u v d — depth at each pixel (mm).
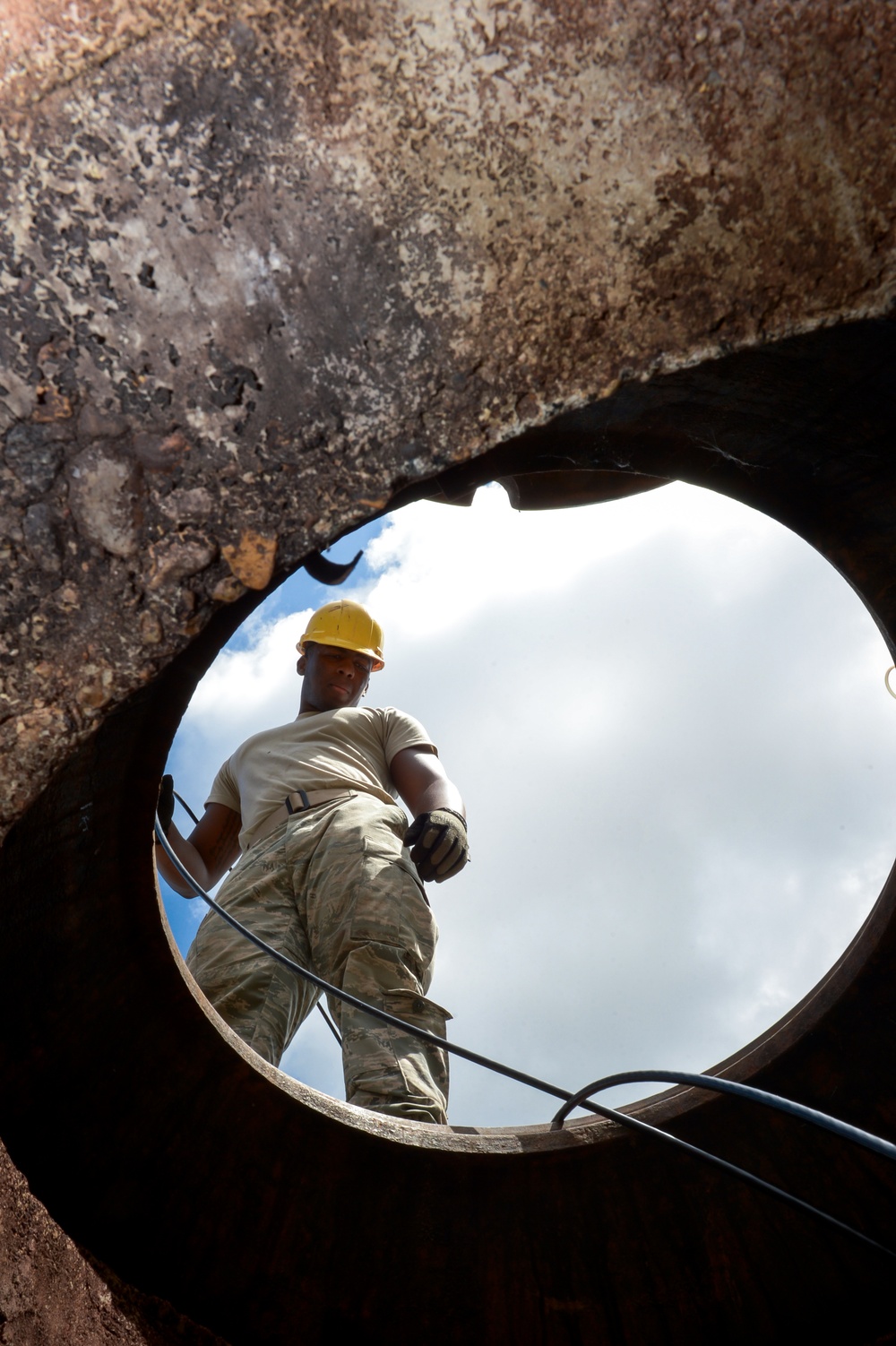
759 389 1433
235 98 1132
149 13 1103
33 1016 1464
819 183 1197
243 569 1214
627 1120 1767
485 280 1193
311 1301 1756
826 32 1163
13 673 1192
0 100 1100
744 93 1175
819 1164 1867
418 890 2420
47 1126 1528
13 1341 1234
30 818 1253
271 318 1179
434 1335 1796
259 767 2900
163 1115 1689
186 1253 1674
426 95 1152
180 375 1177
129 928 1579
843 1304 1801
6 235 1127
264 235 1163
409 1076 2062
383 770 2887
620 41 1157
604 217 1191
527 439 1312
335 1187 1809
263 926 2396
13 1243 1271
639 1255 1854
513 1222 1859
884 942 1889
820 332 1236
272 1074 1799
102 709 1206
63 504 1186
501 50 1149
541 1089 1859
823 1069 1921
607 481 2102
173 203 1145
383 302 1188
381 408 1205
